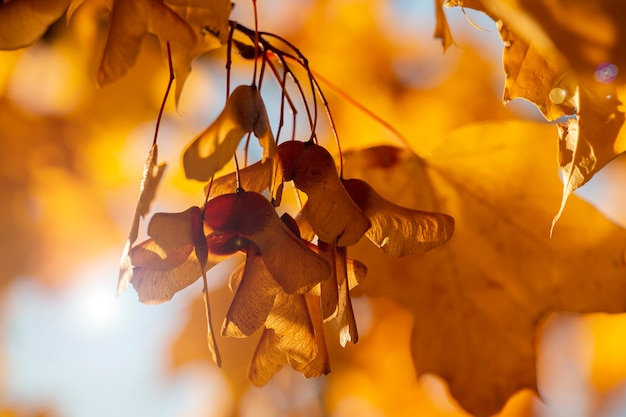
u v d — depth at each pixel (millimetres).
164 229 579
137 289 583
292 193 834
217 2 608
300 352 586
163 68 909
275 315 587
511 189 714
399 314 932
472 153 712
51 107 917
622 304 704
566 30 579
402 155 714
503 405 716
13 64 890
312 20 936
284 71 636
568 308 711
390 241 610
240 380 949
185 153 573
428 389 949
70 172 941
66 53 884
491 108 938
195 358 954
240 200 585
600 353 964
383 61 939
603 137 610
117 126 922
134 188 950
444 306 723
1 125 914
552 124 708
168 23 589
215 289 933
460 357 722
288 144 605
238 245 589
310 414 948
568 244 710
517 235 717
